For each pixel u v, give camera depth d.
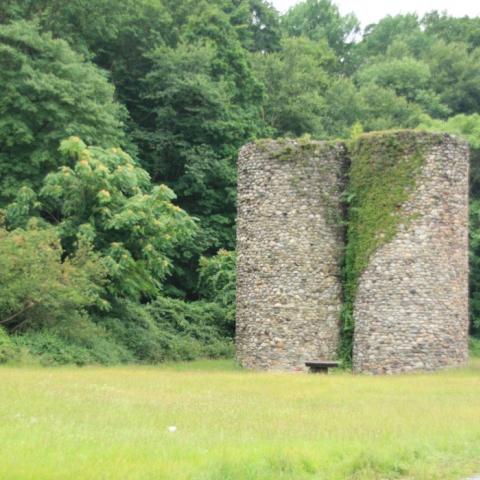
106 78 45.47
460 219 33.41
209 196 50.12
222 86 50.62
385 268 32.75
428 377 29.27
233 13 63.12
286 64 65.25
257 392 22.05
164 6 55.78
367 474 11.87
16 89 39.25
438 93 75.94
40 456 11.44
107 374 26.03
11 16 45.00
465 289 33.78
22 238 31.69
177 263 49.25
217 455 11.98
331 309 33.84
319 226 34.09
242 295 35.16
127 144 47.72
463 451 13.89
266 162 34.66
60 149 36.50
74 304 32.34
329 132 67.00
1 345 29.27
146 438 13.41
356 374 32.19
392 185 32.94
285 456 12.00
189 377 26.55
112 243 35.38
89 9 47.75
